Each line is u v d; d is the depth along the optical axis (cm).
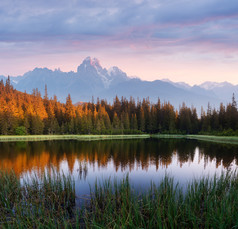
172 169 2441
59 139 7175
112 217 997
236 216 888
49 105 11906
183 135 9906
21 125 9200
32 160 3017
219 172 2291
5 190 1313
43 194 1374
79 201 1347
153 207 1055
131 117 11700
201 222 945
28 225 939
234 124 8825
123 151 4022
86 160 3025
